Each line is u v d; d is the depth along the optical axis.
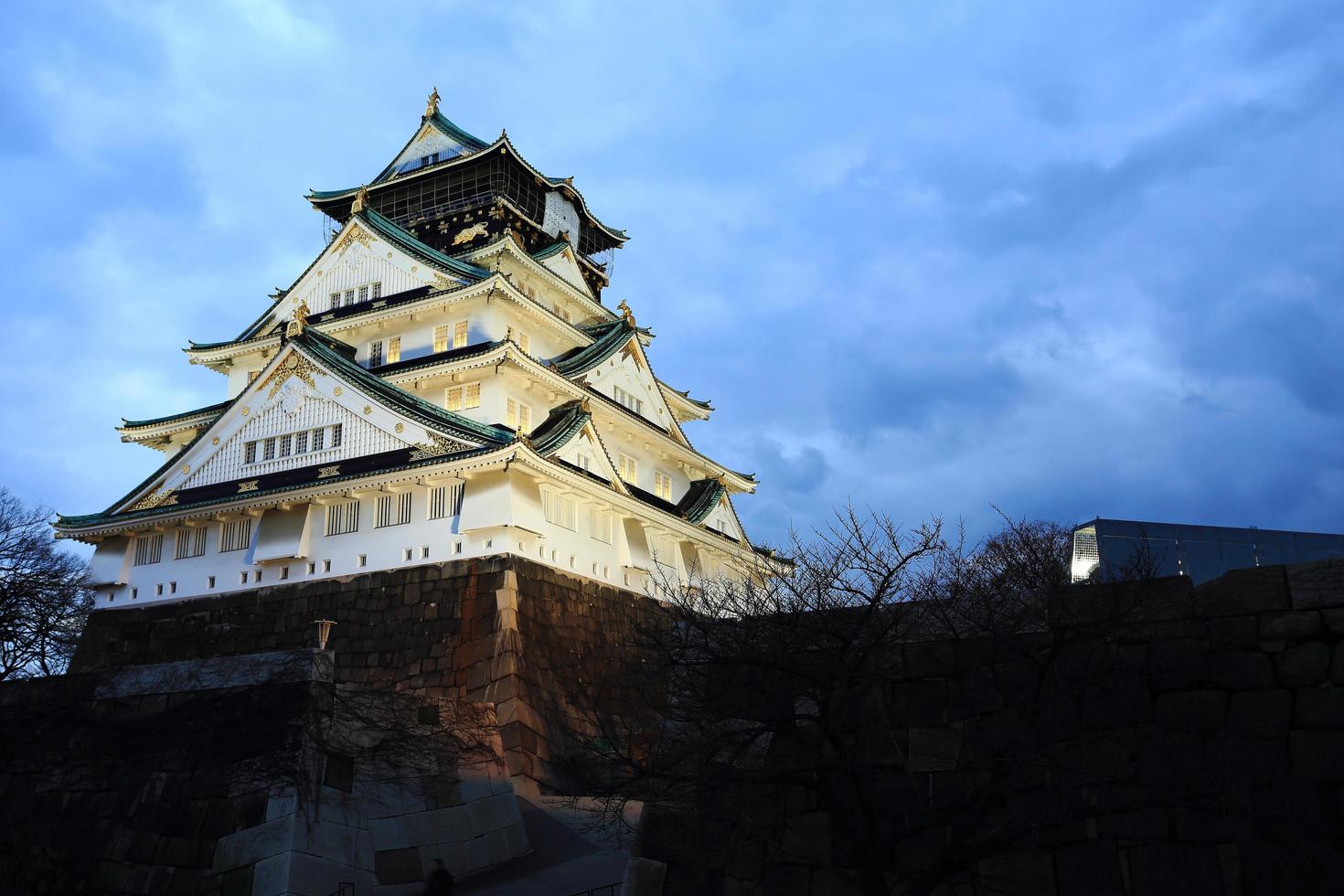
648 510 52.25
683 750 19.53
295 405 50.28
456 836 29.77
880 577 20.50
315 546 47.22
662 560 54.66
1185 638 17.78
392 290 58.31
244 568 48.25
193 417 58.81
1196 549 41.84
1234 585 17.62
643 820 21.17
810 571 21.42
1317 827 15.53
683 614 22.09
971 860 16.59
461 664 41.28
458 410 51.41
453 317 54.94
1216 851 16.44
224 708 28.42
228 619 47.41
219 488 50.25
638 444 61.44
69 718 30.86
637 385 62.44
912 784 18.39
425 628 42.94
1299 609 16.94
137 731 29.55
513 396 52.06
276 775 26.50
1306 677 16.58
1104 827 17.34
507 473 43.88
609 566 50.00
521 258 59.72
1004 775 17.38
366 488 46.03
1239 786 15.85
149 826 27.75
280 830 25.59
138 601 50.25
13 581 46.38
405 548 45.16
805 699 20.66
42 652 48.44
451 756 31.03
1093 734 17.77
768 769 19.12
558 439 47.19
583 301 65.25
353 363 50.31
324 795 26.72
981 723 19.09
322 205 71.62
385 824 27.98
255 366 60.88
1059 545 40.25
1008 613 20.66
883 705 20.03
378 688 30.16
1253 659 17.08
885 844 17.67
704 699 20.62
